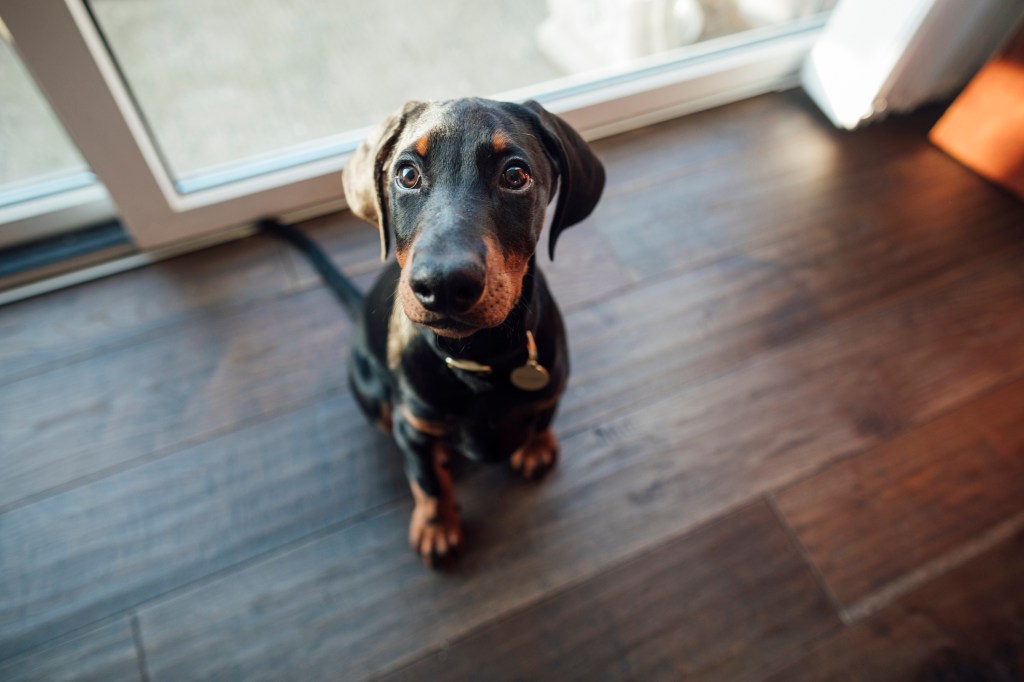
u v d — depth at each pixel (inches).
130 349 62.5
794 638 51.4
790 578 53.8
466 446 48.6
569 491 56.9
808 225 73.7
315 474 56.9
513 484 57.2
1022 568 54.6
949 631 51.9
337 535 54.3
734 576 53.7
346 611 51.3
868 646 51.2
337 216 71.9
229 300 65.7
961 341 66.1
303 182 67.2
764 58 78.7
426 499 51.8
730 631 51.5
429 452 48.2
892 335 66.3
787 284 69.4
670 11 81.3
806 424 61.0
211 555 53.1
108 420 58.7
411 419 44.5
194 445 57.9
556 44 81.4
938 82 79.0
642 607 52.2
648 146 79.0
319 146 68.8
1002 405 62.5
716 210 74.3
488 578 53.0
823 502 57.2
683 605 52.4
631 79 75.7
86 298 65.1
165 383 60.9
